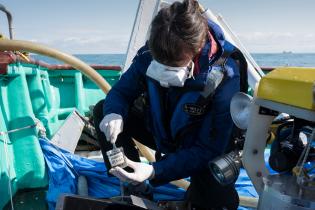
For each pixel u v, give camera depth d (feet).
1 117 7.30
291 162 3.83
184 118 4.89
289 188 3.46
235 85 4.74
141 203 4.56
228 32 8.16
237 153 4.20
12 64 7.64
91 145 10.65
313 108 3.11
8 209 7.04
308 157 3.79
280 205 3.36
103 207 4.48
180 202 5.90
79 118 10.37
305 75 3.33
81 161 8.16
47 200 7.09
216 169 4.02
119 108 5.70
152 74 4.73
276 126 4.50
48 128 9.23
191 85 4.65
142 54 5.69
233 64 4.81
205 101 4.66
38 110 9.16
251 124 4.02
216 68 4.63
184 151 4.97
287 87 3.42
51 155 8.01
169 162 4.88
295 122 3.84
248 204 6.90
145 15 8.41
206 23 4.42
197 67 4.60
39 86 9.25
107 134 5.24
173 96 4.92
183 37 4.08
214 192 5.27
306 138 3.88
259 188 4.28
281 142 4.01
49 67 11.55
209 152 4.86
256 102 3.87
